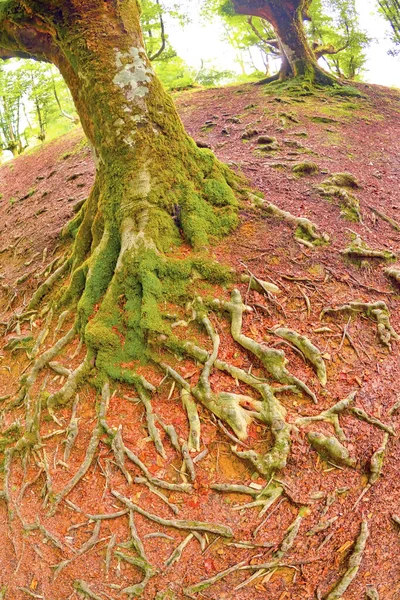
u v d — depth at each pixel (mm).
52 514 3537
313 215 5848
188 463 3523
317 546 3209
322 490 3404
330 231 5555
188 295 4477
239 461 3568
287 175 7008
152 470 3559
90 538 3338
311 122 10031
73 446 3844
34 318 5500
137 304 4461
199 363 4059
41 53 5809
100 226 5301
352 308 4547
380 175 7648
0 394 4809
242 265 4816
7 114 19703
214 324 4324
